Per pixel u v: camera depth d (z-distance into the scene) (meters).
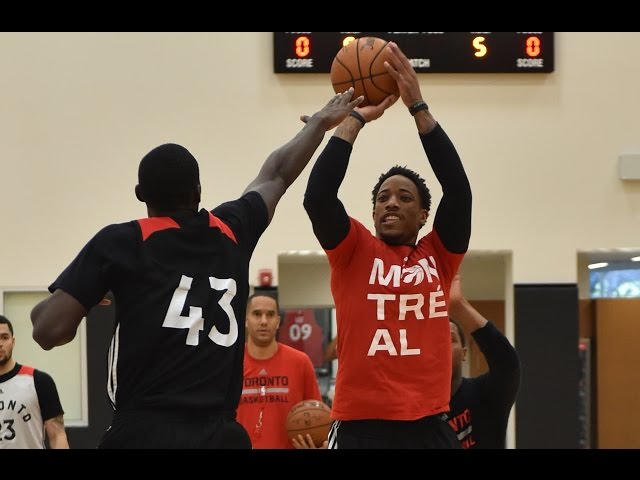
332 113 9.24
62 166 22.42
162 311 7.11
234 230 7.93
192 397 7.05
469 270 26.33
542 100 22.91
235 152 22.52
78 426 21.94
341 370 9.25
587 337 28.91
